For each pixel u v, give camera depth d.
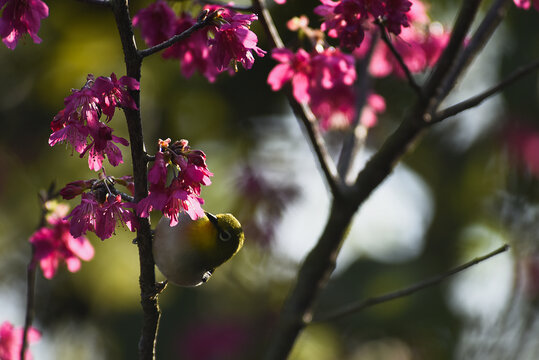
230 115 11.67
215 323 11.69
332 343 12.80
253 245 10.97
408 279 13.47
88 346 11.73
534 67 6.34
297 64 6.18
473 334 9.09
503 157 12.71
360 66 7.80
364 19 5.50
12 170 10.66
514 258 10.46
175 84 11.23
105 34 10.81
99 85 4.40
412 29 7.75
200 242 6.04
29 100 10.98
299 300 6.82
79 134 4.44
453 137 13.52
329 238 6.82
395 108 11.98
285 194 11.00
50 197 6.24
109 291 10.88
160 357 11.69
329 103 7.66
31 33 5.02
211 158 11.51
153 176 4.57
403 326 13.22
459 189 13.48
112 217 4.68
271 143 11.86
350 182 7.27
